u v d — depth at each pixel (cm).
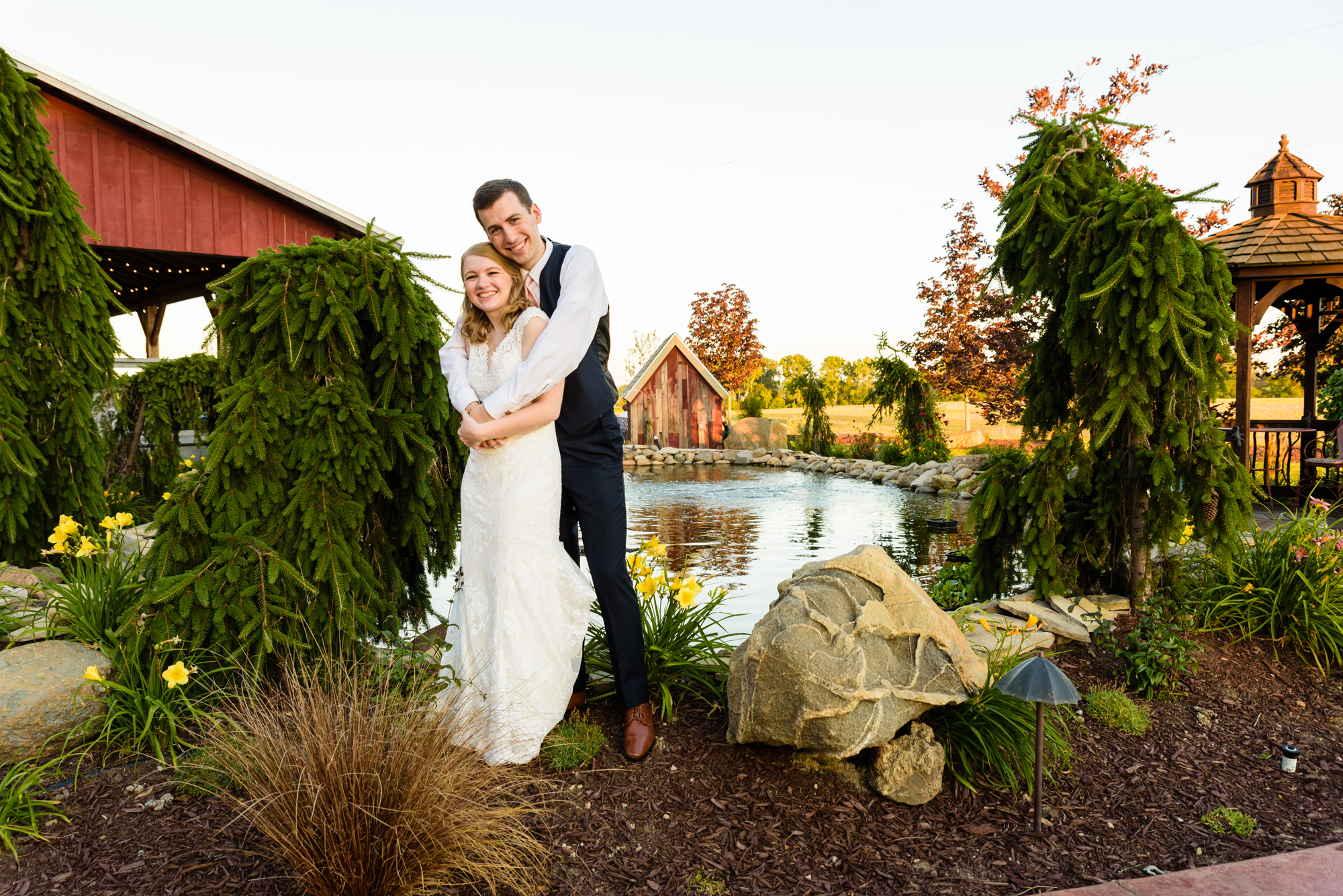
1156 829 252
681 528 928
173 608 275
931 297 1545
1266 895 210
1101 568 418
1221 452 376
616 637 280
